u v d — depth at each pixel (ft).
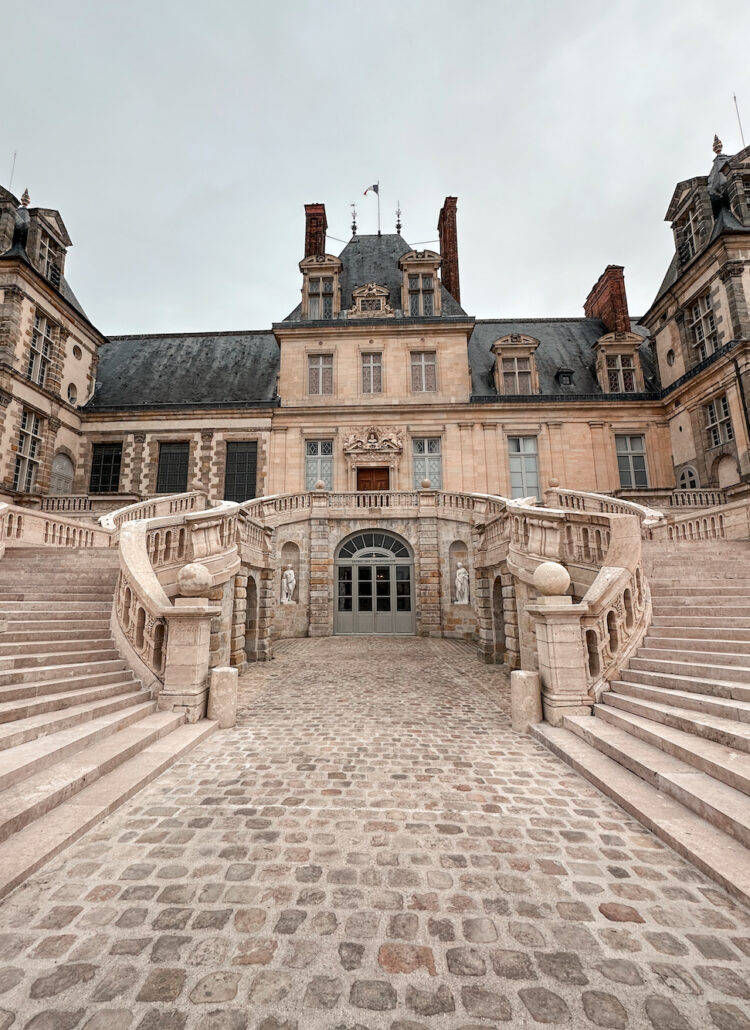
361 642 54.44
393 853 11.20
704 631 21.93
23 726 15.26
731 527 39.06
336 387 81.66
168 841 11.60
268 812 13.24
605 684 21.15
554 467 78.07
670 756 15.02
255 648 41.50
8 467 64.03
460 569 59.57
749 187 67.36
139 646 22.85
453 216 99.50
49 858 10.55
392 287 93.04
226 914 8.95
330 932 8.50
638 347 85.35
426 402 80.48
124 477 79.20
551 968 7.68
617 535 24.02
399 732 20.99
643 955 7.97
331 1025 6.62
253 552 40.09
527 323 100.22
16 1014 6.70
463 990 7.23
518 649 35.47
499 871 10.46
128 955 7.88
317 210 92.84
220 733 20.68
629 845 11.49
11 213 70.18
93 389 85.92
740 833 10.78
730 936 8.41
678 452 75.72
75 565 33.30
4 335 64.54
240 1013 6.79
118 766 15.48
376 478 80.18
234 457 80.53
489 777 15.83
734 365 62.80
